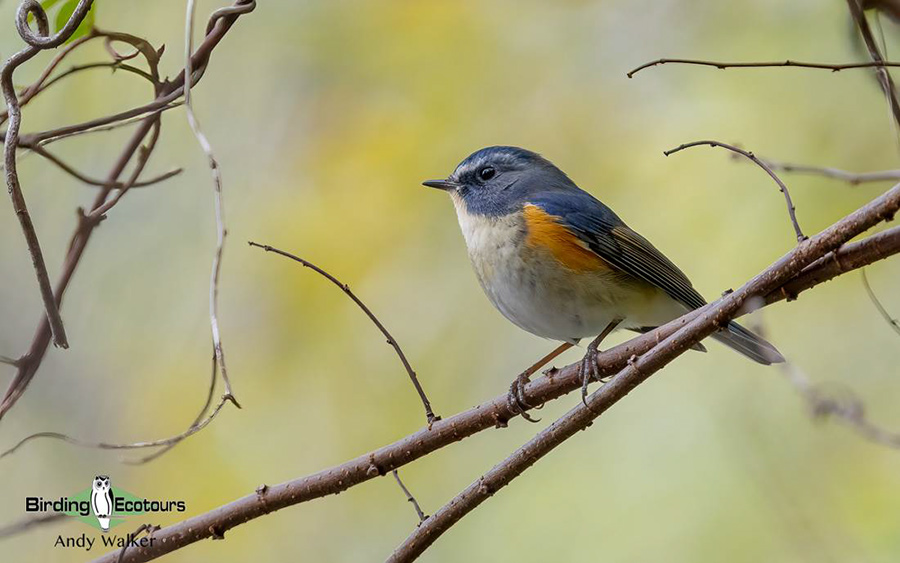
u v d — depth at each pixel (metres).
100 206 7.02
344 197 12.74
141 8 11.91
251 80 12.98
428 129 13.01
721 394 11.66
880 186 11.91
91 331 12.03
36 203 11.58
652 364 6.17
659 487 11.41
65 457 11.55
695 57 13.05
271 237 12.55
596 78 13.27
